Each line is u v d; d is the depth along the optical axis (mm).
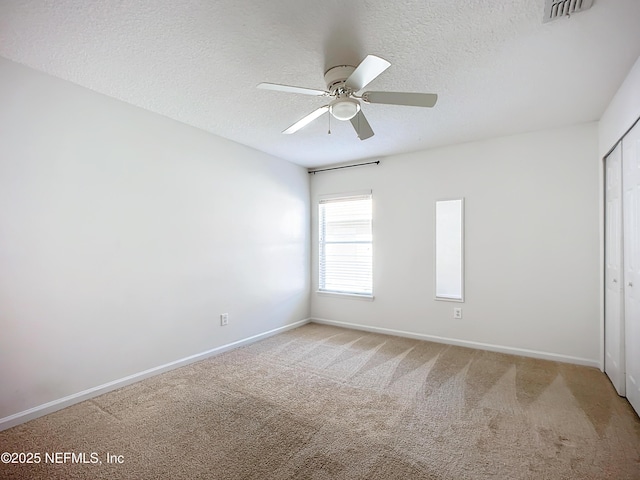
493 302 3492
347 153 4074
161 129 2924
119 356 2609
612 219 2717
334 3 1539
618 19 1642
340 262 4609
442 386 2623
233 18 1645
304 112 2842
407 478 1599
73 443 1890
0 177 2023
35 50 1940
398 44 1862
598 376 2803
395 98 1952
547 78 2234
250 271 3822
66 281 2316
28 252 2139
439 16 1630
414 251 3986
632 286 2268
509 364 3094
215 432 1996
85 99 2420
